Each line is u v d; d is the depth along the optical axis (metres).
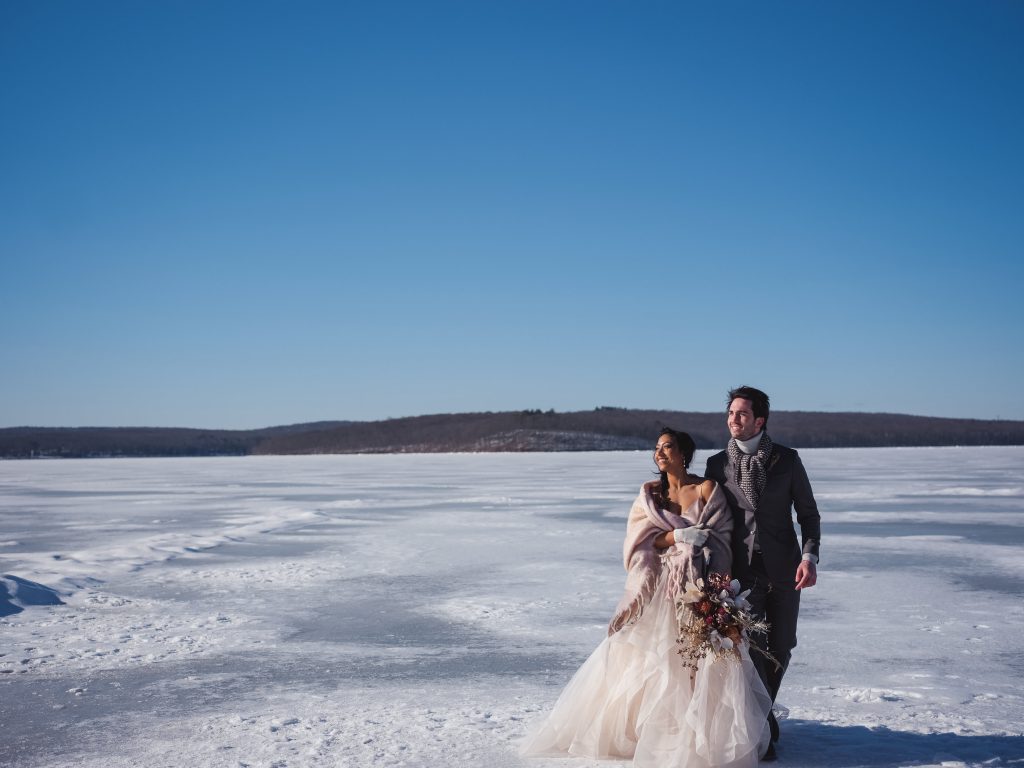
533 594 9.64
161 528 17.44
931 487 27.27
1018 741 4.79
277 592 9.89
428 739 4.88
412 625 8.16
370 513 19.94
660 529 4.84
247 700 5.77
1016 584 10.12
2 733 5.12
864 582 10.27
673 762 4.36
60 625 8.14
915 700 5.66
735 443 4.91
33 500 26.22
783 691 5.90
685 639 4.48
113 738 5.00
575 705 4.69
